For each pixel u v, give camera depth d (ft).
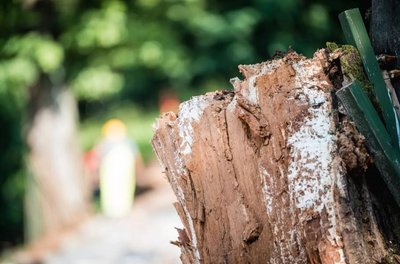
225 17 52.85
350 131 8.82
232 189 9.37
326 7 27.09
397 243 8.89
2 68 48.08
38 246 50.65
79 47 49.83
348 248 8.54
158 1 50.49
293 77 9.19
